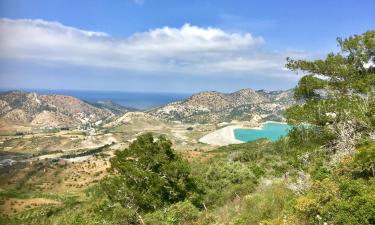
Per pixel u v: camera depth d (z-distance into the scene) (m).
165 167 30.80
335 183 13.66
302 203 12.48
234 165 37.44
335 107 22.80
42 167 173.00
